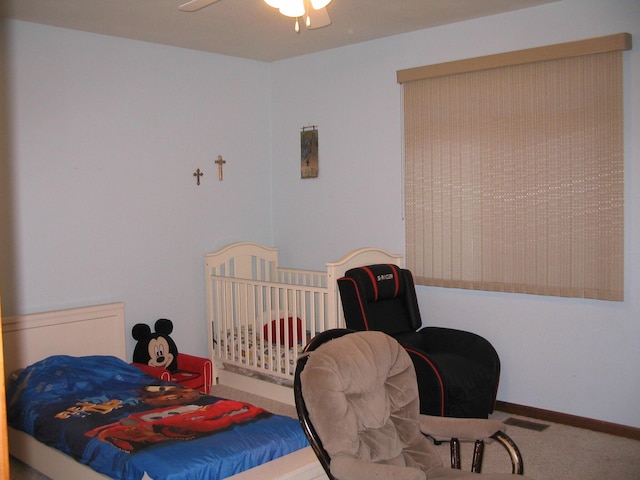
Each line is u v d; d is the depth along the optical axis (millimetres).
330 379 2061
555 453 3441
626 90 3557
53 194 4078
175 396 3371
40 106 4004
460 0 3705
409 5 3793
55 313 4012
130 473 2475
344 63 4859
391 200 4637
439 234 4344
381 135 4668
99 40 4293
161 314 4695
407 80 4410
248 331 4637
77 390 3482
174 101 4742
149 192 4602
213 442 2635
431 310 4473
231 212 5164
